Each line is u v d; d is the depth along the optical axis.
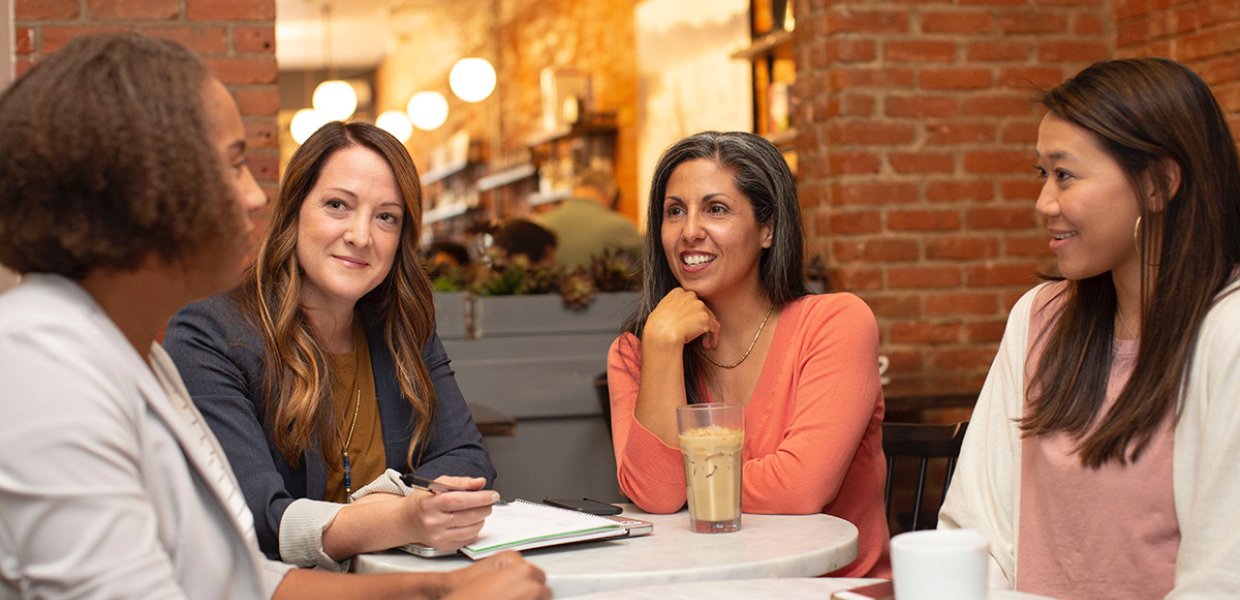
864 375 1.80
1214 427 1.31
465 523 1.38
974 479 1.60
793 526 1.56
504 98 9.70
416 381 1.91
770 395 1.85
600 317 3.53
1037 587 1.48
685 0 6.30
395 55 12.77
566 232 5.21
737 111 5.66
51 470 0.86
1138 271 1.46
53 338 0.89
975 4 3.92
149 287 0.97
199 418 1.11
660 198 1.97
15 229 0.90
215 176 0.93
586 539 1.43
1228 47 3.53
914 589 0.95
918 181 3.88
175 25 3.38
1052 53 3.98
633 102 7.17
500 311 3.45
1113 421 1.41
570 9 8.20
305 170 1.79
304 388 1.76
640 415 1.78
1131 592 1.40
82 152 0.88
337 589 1.25
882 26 3.86
